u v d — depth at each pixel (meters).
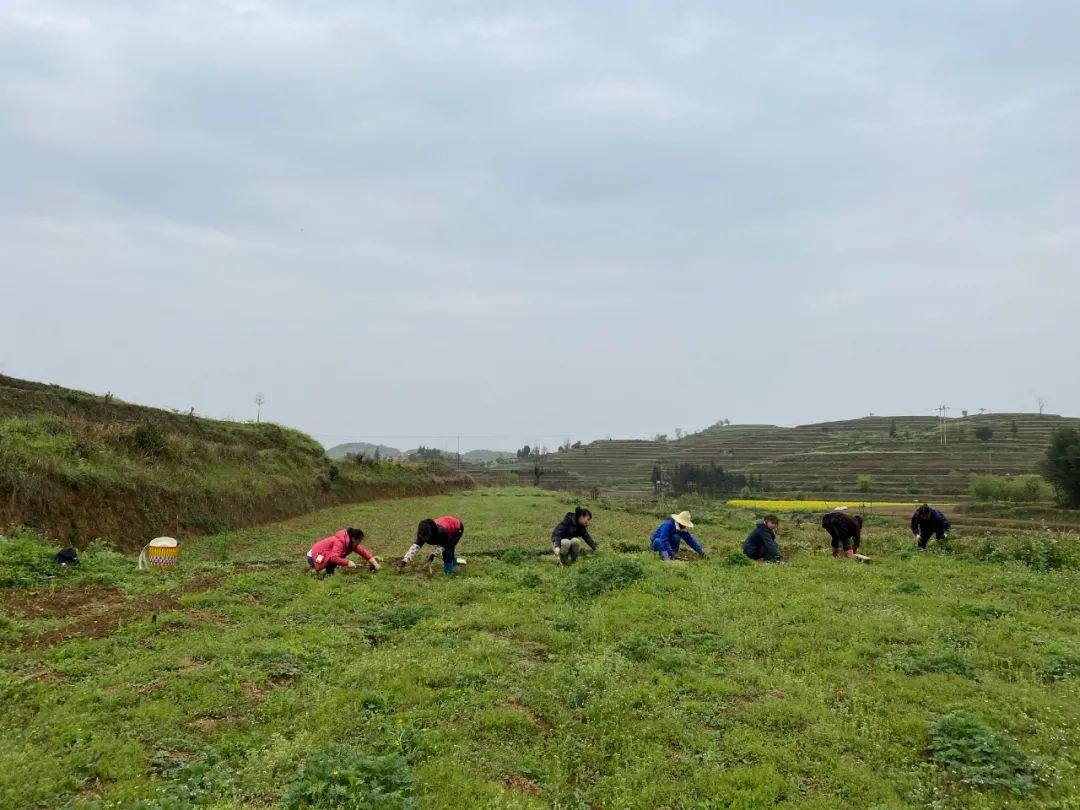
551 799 5.43
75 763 5.29
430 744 5.89
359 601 10.91
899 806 5.27
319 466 39.47
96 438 19.88
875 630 9.40
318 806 4.81
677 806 5.36
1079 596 11.51
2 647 7.99
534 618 10.01
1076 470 49.88
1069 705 7.02
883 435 131.25
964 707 6.97
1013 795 5.43
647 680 7.65
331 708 6.54
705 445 146.62
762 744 6.19
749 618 10.02
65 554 12.35
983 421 122.88
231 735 6.06
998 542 16.58
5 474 14.88
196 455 25.56
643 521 27.61
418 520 28.41
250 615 9.93
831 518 16.56
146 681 7.04
